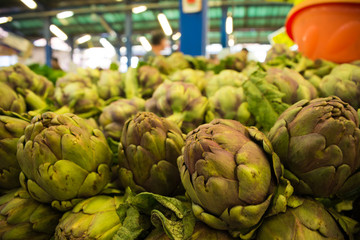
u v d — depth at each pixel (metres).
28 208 1.08
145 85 1.83
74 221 0.98
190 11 3.48
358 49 1.84
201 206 0.83
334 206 1.08
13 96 1.46
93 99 1.75
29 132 0.99
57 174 0.96
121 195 1.13
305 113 0.87
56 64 4.99
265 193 0.81
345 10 1.78
